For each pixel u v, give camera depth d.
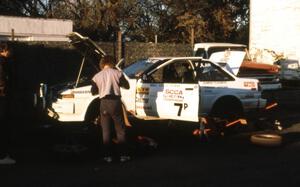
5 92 9.07
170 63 11.89
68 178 8.15
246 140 11.78
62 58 15.74
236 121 12.30
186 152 10.31
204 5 33.09
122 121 9.43
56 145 9.62
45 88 11.56
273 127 13.17
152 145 10.05
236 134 12.58
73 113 11.09
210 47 18.48
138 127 11.93
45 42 15.56
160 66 11.77
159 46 18.39
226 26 33.69
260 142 10.83
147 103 11.48
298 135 12.55
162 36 33.22
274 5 25.03
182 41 33.06
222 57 17.77
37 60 15.35
